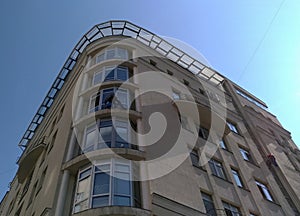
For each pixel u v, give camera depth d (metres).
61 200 11.14
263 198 16.81
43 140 20.78
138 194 11.07
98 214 9.33
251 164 19.44
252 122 26.09
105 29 22.78
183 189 12.35
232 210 14.16
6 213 23.23
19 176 20.66
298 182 21.53
